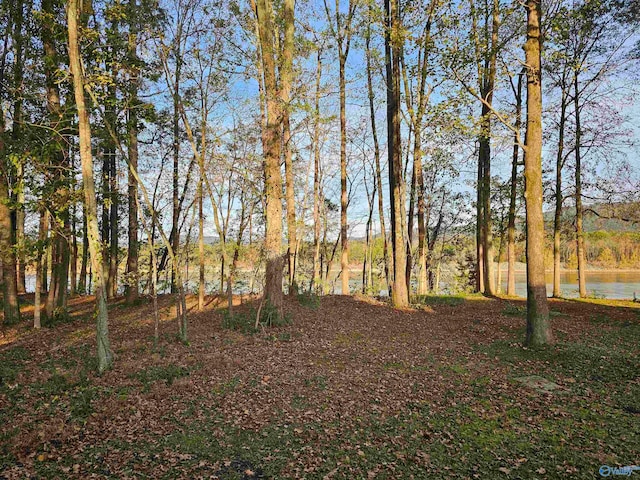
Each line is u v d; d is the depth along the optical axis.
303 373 8.59
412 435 5.90
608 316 14.74
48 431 5.88
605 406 6.68
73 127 10.53
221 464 5.17
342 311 16.19
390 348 10.65
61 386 7.64
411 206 22.52
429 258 28.34
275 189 12.98
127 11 10.40
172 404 6.96
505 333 12.07
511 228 22.48
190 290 23.70
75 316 15.58
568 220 22.66
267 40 12.73
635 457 5.10
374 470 5.02
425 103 15.59
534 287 10.27
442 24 10.63
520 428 6.00
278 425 6.25
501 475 4.84
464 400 7.12
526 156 10.28
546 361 9.17
